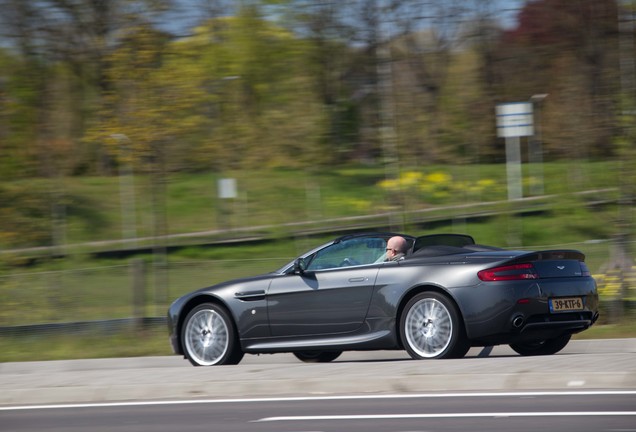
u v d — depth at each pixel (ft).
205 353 64.34
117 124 112.68
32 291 94.38
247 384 50.34
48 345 84.17
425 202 193.26
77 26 145.38
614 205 130.21
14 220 122.72
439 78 201.16
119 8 113.70
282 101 205.77
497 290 55.31
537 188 199.62
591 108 138.31
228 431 38.83
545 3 199.41
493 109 209.15
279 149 205.57
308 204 213.87
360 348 59.62
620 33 96.43
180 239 197.77
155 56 112.68
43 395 53.11
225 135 177.27
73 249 175.94
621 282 85.10
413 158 191.21
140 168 115.96
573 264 58.80
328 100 212.64
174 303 65.67
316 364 55.62
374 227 192.95
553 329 56.90
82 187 208.64
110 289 96.53
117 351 79.87
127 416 44.83
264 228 201.36
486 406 41.47
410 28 187.11
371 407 43.06
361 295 59.41
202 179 231.30
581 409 39.47
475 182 208.85
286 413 42.75
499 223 177.58
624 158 90.33
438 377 47.65
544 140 206.90
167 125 113.19
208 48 143.84
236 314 63.41
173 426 41.01
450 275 56.59
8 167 139.95
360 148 218.18
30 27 153.38
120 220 204.23
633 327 75.46
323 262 62.13
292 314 61.72
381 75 158.51
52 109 155.53
